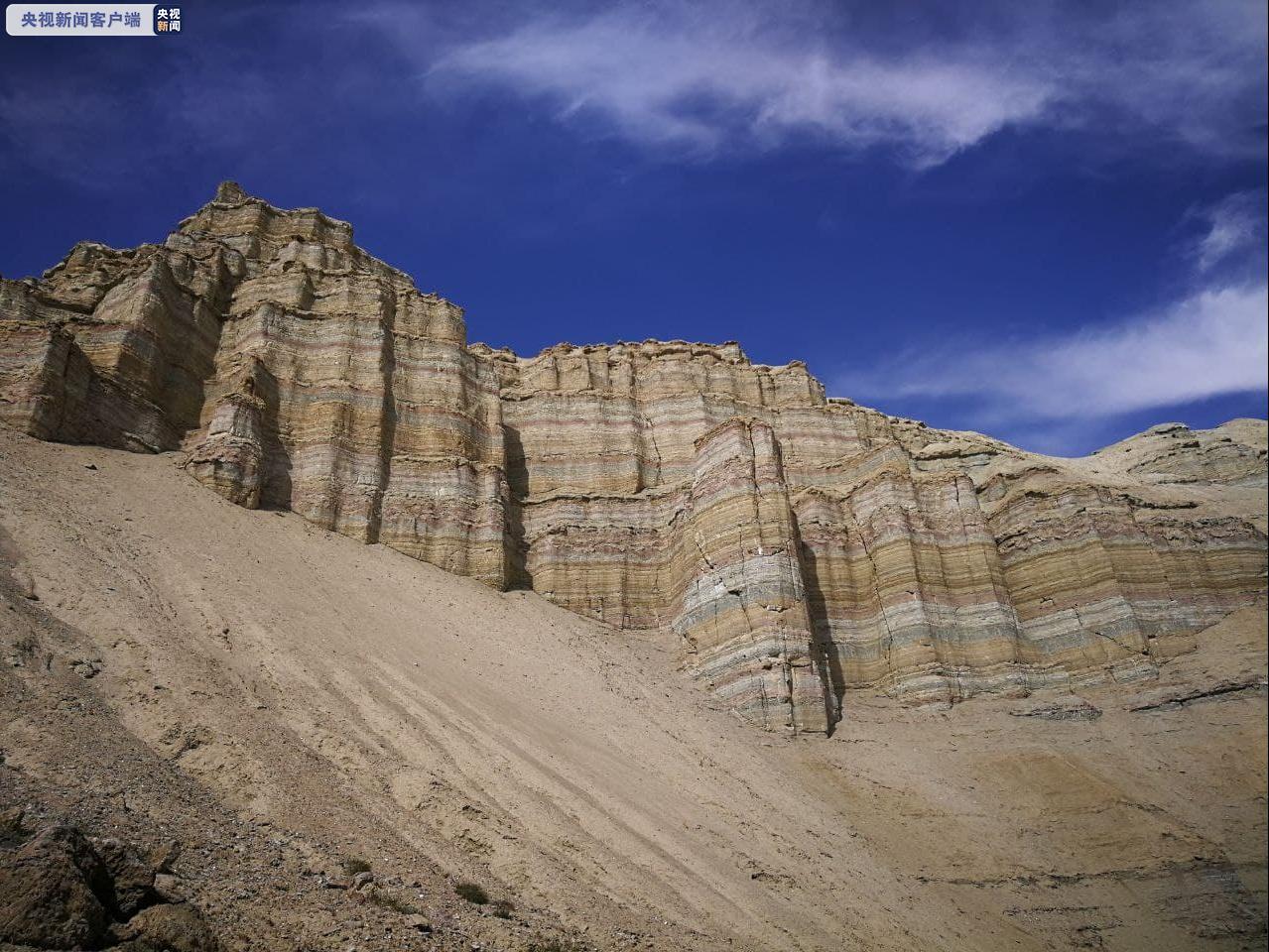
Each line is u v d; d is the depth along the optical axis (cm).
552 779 3238
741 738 4488
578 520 6272
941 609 5641
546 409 7075
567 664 4694
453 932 1959
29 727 2186
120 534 3847
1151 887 3891
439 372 6406
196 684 2838
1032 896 3772
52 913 1345
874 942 2995
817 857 3538
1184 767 4603
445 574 5397
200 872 1822
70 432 4638
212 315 6056
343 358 6022
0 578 2966
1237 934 3694
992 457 8275
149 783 2167
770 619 4956
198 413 5572
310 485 5372
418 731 3222
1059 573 5878
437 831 2602
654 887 2745
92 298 5859
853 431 7725
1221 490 8231
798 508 6244
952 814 4225
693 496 5866
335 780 2639
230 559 4159
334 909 1861
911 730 4981
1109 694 5244
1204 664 5256
